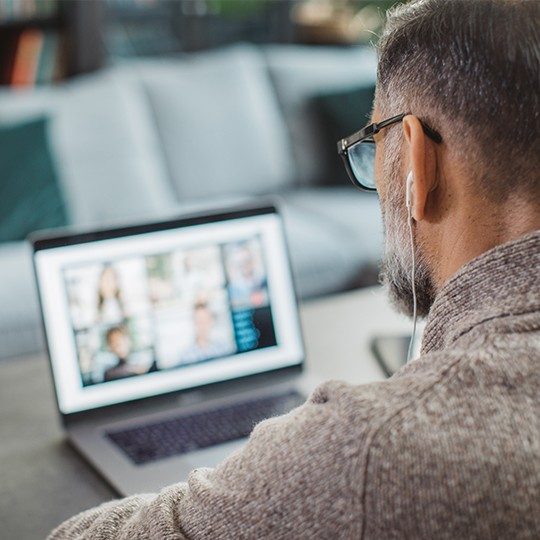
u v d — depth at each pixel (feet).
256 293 4.77
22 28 11.69
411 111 2.25
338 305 5.90
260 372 4.75
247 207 4.79
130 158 10.45
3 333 8.13
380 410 1.91
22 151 9.70
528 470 1.82
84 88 10.70
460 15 2.15
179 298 4.61
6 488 3.81
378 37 2.53
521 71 2.03
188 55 14.19
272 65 12.03
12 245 9.52
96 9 11.78
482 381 1.91
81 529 2.81
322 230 10.08
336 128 11.71
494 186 2.11
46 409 4.57
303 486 1.96
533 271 1.98
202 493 2.25
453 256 2.24
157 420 4.39
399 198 2.44
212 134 11.25
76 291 4.41
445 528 1.81
